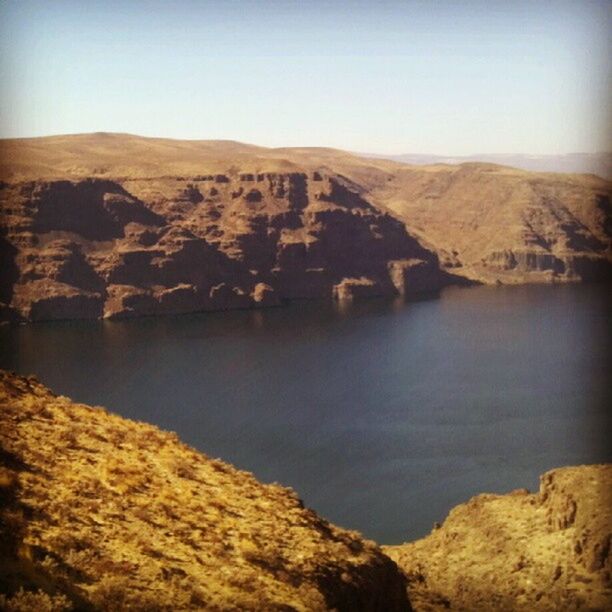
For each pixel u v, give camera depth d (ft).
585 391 399.44
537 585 128.77
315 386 418.92
